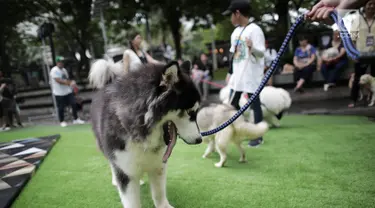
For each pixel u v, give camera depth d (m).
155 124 1.69
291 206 2.14
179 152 3.75
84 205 2.38
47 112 9.80
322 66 7.56
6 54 12.00
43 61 14.66
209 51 20.22
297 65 7.84
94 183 2.84
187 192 2.50
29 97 12.29
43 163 3.58
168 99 1.65
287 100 4.75
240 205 2.21
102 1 9.74
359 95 6.53
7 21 11.33
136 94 1.71
